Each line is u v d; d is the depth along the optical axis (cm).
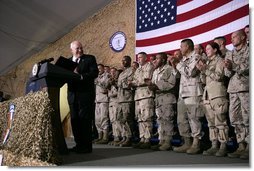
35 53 926
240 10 466
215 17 505
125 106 531
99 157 334
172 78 452
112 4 735
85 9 780
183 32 559
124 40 693
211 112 387
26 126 258
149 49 618
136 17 657
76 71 365
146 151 421
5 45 932
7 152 263
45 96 253
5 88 970
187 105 409
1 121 328
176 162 301
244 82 351
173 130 453
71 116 362
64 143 332
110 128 613
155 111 486
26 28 883
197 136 400
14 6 834
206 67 398
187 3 556
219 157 353
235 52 368
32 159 242
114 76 564
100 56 751
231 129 412
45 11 823
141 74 501
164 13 597
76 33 824
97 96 600
